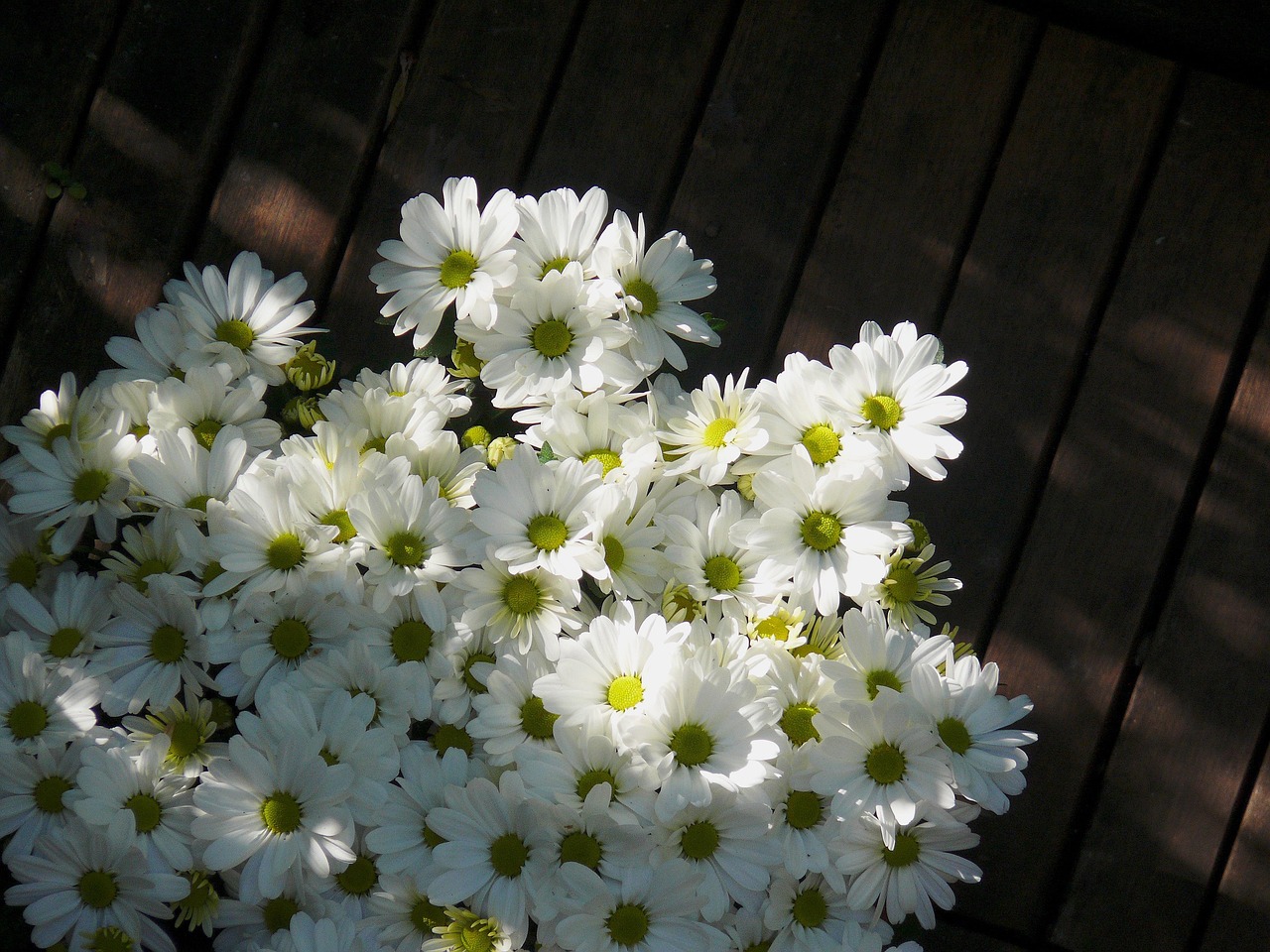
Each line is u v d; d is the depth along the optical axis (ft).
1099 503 2.73
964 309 2.77
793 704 2.12
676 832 2.06
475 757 2.15
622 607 2.09
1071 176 2.78
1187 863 2.66
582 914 2.01
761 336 2.77
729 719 2.02
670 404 2.32
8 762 2.14
